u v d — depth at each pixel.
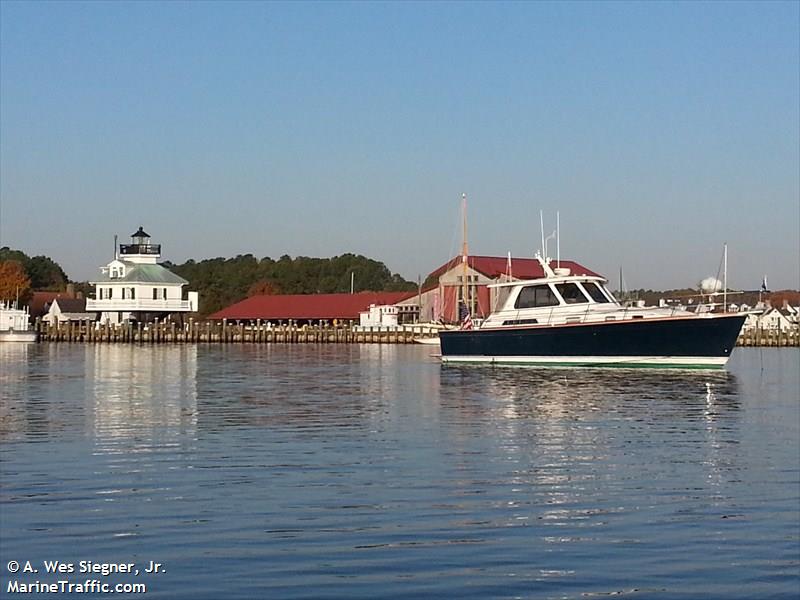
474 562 15.14
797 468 22.89
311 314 136.12
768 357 84.69
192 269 179.25
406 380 49.53
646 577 14.48
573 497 19.59
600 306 56.16
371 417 32.47
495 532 16.84
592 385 45.34
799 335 116.81
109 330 113.62
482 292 123.75
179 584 14.09
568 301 56.66
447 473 22.05
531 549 15.84
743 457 24.41
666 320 52.69
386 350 95.44
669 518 17.92
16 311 114.50
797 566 15.02
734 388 44.03
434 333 110.12
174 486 20.47
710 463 23.53
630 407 35.91
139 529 16.95
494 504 18.92
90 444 26.08
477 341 59.72
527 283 58.03
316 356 80.69
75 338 114.56
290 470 22.33
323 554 15.51
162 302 119.94
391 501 19.12
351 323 133.38
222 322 129.00
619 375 51.06
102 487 20.34
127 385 46.19
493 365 59.00
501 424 30.78
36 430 28.81
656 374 51.44
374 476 21.66
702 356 52.72
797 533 16.92
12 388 44.12
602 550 15.81
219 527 17.11
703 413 34.00
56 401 37.66
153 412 33.78
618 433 28.77
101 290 120.12
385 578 14.36
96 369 59.62
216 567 14.84
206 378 51.53
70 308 135.62
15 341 111.62
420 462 23.45
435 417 32.56
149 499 19.22
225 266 183.00
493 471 22.31
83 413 33.38
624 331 53.72
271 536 16.55
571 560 15.27
